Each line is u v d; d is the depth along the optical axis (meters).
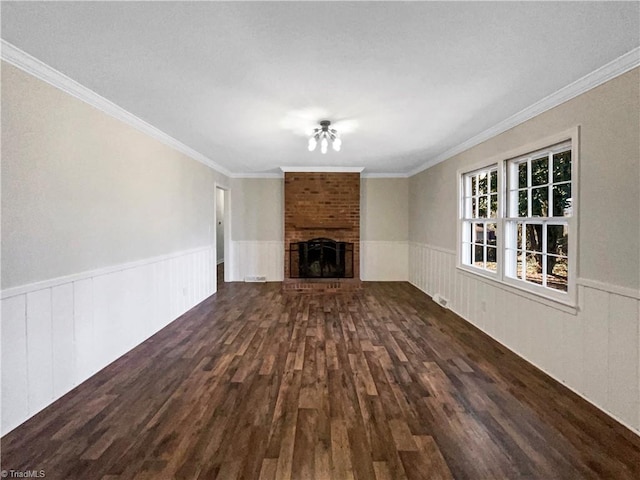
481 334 3.69
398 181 6.88
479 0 1.57
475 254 4.19
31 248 2.16
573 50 1.99
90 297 2.70
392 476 1.63
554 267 2.78
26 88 2.11
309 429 2.00
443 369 2.82
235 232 6.93
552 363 2.69
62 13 1.66
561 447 1.85
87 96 2.62
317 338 3.56
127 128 3.21
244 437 1.92
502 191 3.43
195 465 1.70
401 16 1.70
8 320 2.00
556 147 2.73
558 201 2.76
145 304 3.55
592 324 2.31
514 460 1.75
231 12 1.66
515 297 3.18
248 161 5.59
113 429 1.99
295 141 4.17
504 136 3.40
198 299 5.09
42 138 2.23
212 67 2.24
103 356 2.86
